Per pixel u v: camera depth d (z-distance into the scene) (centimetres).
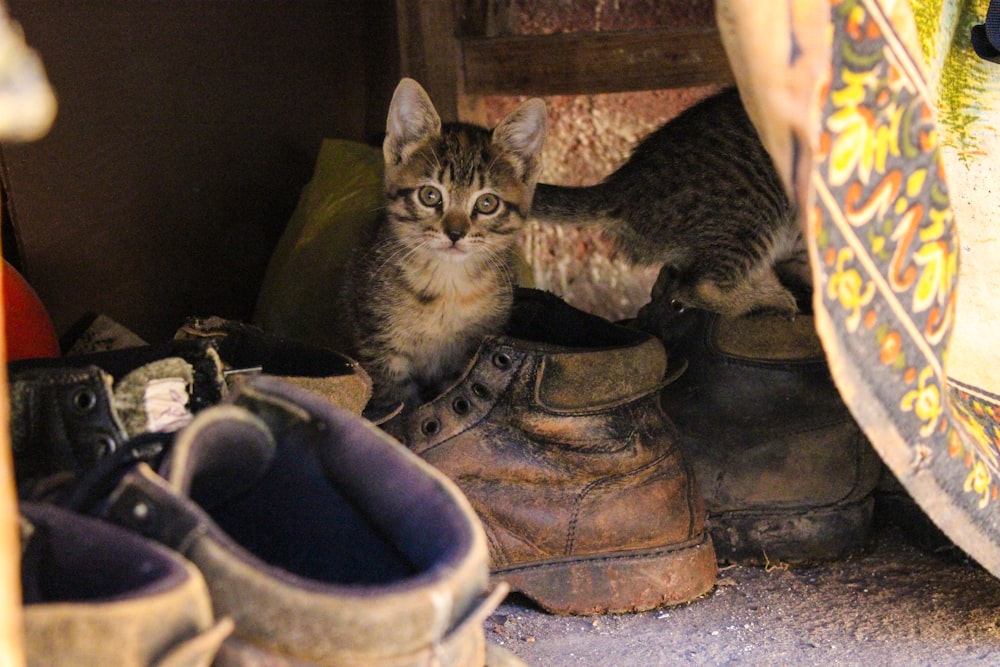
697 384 100
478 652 72
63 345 101
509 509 92
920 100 74
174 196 113
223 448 70
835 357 72
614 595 92
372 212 117
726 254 119
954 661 86
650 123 127
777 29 71
